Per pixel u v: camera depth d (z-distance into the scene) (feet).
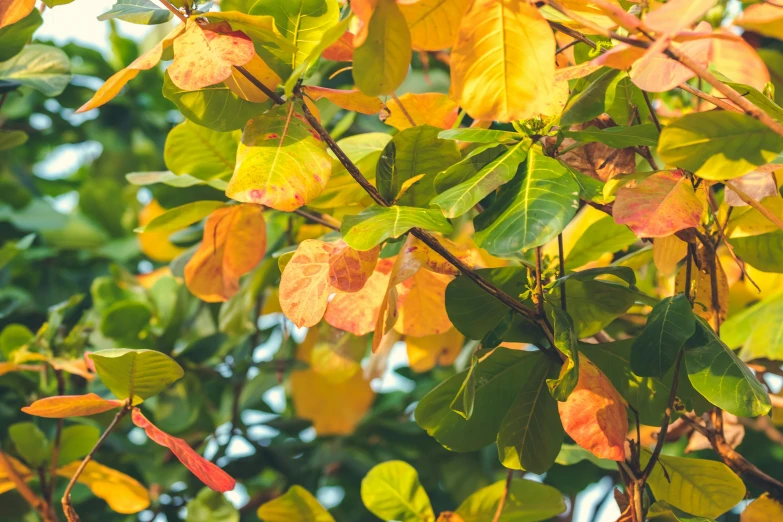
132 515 18.04
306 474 19.21
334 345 16.05
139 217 22.66
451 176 12.94
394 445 20.42
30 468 15.14
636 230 12.50
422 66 17.72
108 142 22.67
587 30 13.44
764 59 14.97
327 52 13.28
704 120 11.96
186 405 17.39
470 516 14.65
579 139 12.96
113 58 21.84
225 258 14.99
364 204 14.62
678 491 13.61
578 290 13.44
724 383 12.80
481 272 13.41
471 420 13.62
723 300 13.88
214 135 14.84
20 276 21.13
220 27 12.87
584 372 13.10
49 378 16.85
